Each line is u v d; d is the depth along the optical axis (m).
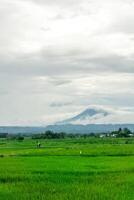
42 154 67.62
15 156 63.94
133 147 81.44
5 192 29.03
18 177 36.16
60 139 177.25
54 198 26.80
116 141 132.62
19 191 29.44
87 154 65.44
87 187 30.95
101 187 30.83
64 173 39.06
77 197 27.03
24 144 120.44
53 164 47.84
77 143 121.19
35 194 28.27
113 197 26.97
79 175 37.97
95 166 45.12
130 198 26.72
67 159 56.03
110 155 64.25
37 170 40.88
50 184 32.72
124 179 35.00
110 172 40.06
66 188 30.61
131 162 50.50
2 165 46.78
